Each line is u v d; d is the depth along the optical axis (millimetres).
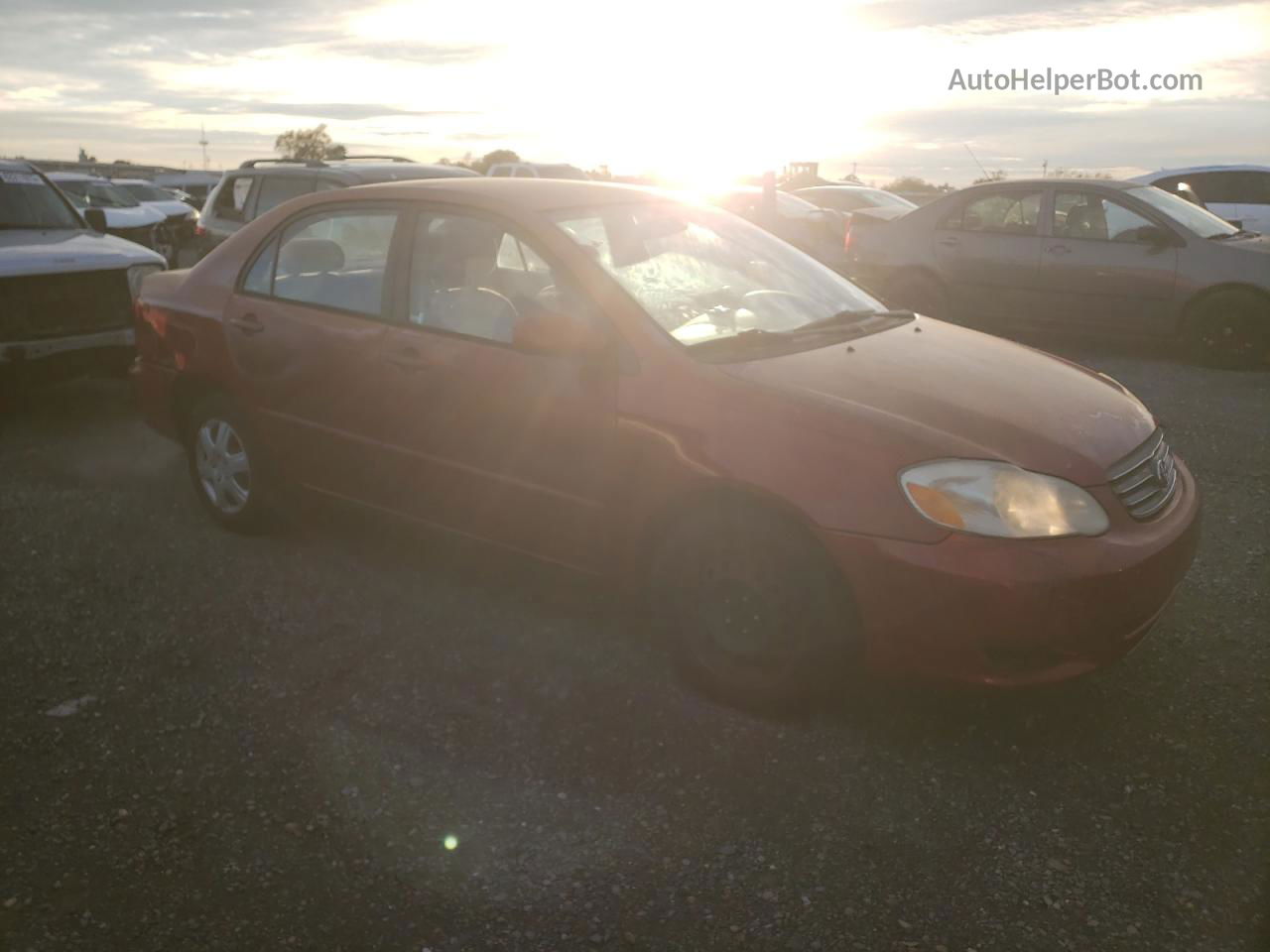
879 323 4215
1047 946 2455
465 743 3293
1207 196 14617
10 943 2480
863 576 3107
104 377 7582
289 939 2502
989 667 3080
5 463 6191
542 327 3520
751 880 2688
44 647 3916
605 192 4285
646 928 2527
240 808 2984
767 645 3332
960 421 3266
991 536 3016
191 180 43531
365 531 5027
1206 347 9164
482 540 4086
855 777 3104
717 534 3363
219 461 4961
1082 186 9773
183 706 3516
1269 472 5949
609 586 3795
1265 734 3293
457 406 3932
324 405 4375
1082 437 3305
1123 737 3307
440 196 4160
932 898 2613
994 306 10188
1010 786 3064
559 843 2834
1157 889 2637
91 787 3080
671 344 3559
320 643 3941
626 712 3445
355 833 2879
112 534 5016
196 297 4852
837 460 3164
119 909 2596
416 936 2508
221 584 4449
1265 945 2439
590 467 3635
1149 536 3209
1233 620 4051
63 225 8023
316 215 4559
